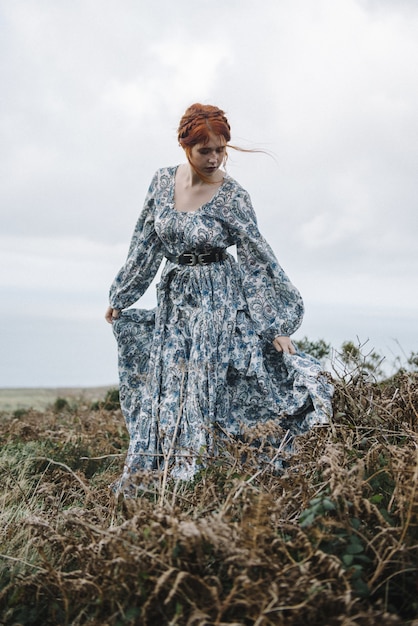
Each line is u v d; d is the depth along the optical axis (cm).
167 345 486
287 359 467
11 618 278
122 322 508
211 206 480
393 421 412
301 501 314
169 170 501
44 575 281
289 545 263
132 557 258
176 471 440
